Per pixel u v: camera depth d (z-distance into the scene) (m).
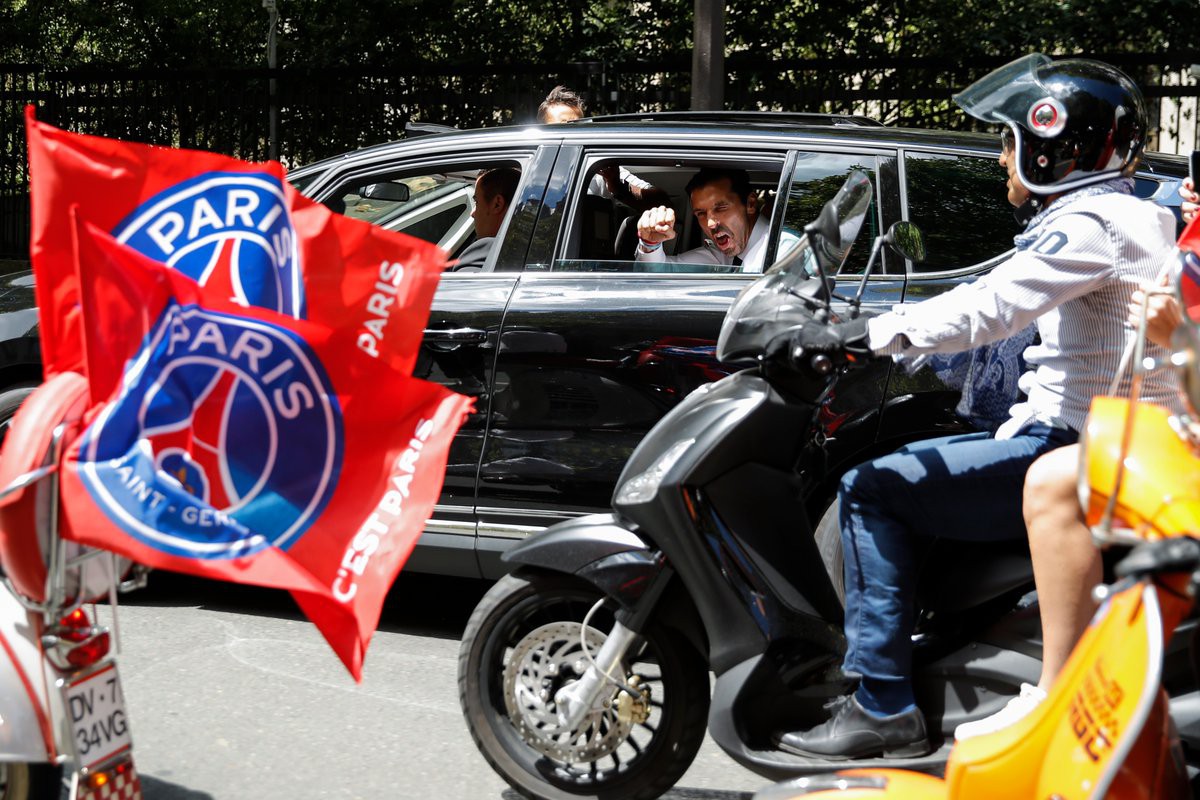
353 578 2.31
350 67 11.75
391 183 4.96
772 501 3.15
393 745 3.87
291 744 3.86
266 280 2.37
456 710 4.16
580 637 3.32
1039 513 2.86
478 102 11.52
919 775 2.44
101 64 13.92
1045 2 11.35
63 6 13.74
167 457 2.23
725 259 4.71
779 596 3.14
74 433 2.30
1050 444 3.01
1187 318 1.99
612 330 4.48
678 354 4.41
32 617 2.52
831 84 10.64
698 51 8.23
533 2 12.61
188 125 12.34
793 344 2.91
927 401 4.15
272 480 2.31
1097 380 2.97
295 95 11.96
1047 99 2.98
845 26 12.03
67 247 2.31
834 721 3.12
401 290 2.41
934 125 10.82
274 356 2.33
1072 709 2.09
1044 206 3.08
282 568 2.25
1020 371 3.30
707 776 3.75
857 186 3.02
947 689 3.11
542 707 3.36
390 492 2.36
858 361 2.94
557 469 4.53
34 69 12.69
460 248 5.32
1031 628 3.04
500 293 4.64
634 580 3.16
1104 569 2.89
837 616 3.23
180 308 2.26
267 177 2.38
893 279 4.29
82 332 2.19
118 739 2.57
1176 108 10.60
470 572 4.69
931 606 3.16
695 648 3.29
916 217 4.35
